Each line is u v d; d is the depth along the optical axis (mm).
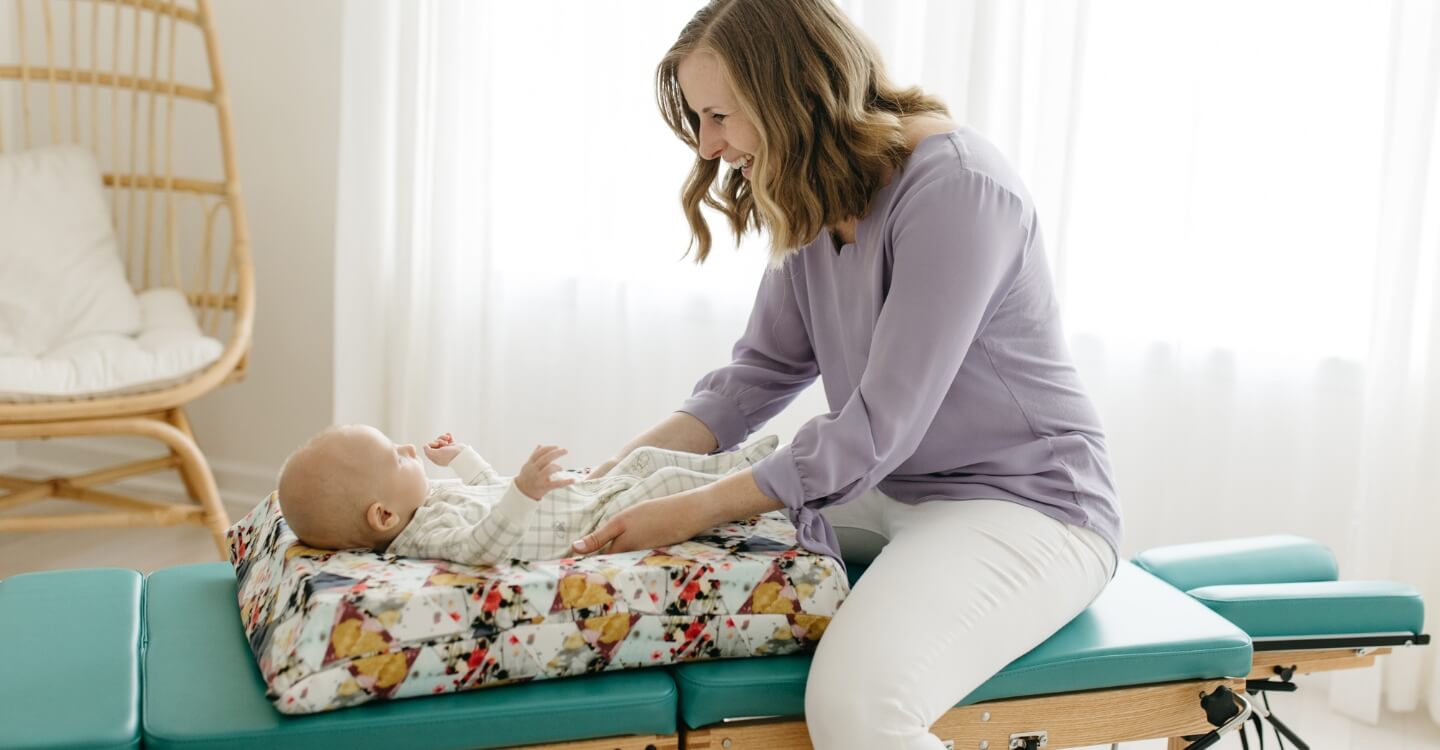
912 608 1248
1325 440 2107
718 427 1621
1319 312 2084
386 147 2551
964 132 1367
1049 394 1418
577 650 1203
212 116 2840
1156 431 2209
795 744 1258
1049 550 1342
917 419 1321
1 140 2932
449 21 2457
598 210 2469
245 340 2471
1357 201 2049
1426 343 2010
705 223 1496
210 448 2967
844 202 1354
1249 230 2100
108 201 2826
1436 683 2039
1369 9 2006
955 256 1290
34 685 1131
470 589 1169
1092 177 2172
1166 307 2168
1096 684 1322
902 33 2258
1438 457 2018
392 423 2635
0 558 2545
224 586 1435
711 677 1226
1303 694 2164
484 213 2510
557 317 2564
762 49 1293
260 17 2771
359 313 2604
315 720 1105
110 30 2881
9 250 2492
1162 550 1653
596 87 2428
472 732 1140
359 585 1157
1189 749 1363
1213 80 2082
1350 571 2098
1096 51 2141
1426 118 1934
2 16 2941
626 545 1312
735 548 1324
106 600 1347
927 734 1194
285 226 2828
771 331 1642
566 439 2596
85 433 2230
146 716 1100
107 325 2480
